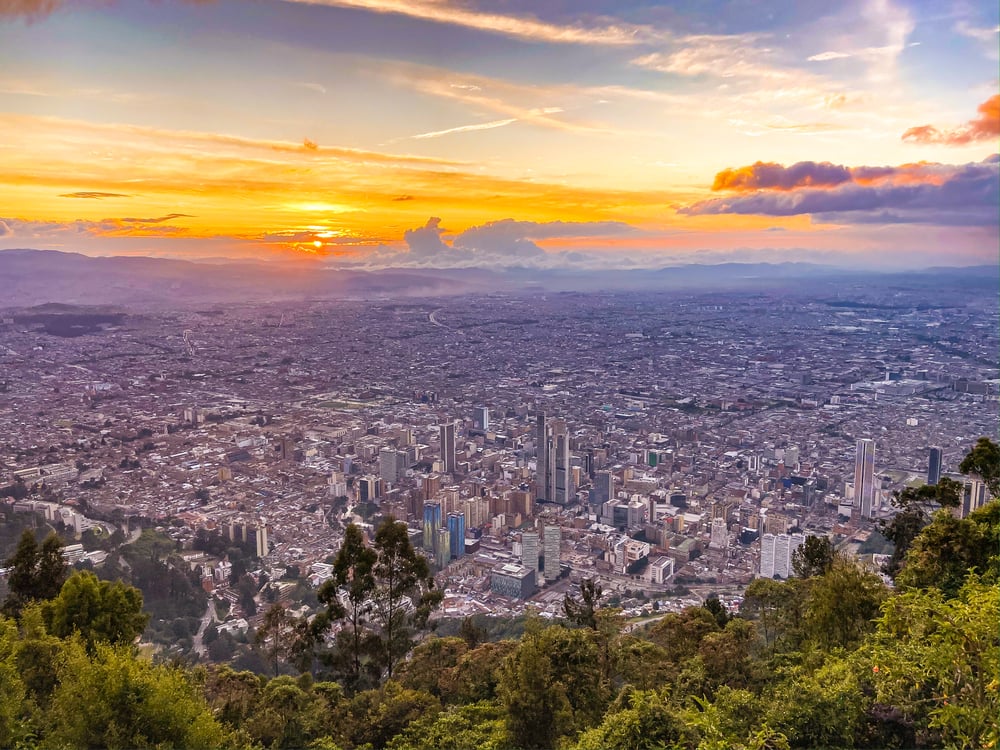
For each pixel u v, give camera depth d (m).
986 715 6.36
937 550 11.34
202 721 8.77
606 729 8.22
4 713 8.35
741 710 8.20
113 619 12.32
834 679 8.45
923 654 7.21
